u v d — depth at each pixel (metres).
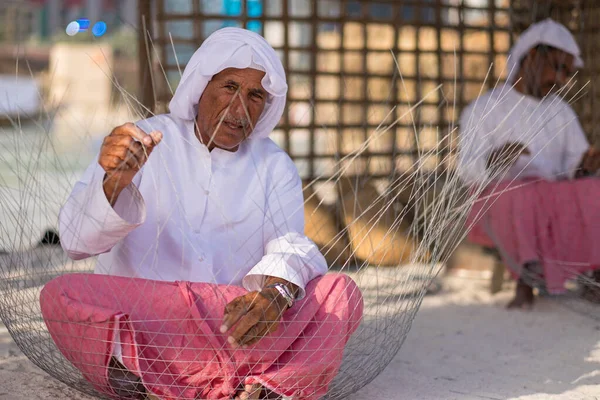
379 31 6.50
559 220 3.63
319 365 2.09
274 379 2.07
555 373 2.72
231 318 1.99
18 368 2.59
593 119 4.73
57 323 2.09
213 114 2.29
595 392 2.51
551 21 3.83
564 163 3.88
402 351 2.97
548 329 3.34
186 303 2.09
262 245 2.38
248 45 2.24
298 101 4.73
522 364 2.83
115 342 2.02
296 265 2.16
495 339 3.17
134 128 2.03
